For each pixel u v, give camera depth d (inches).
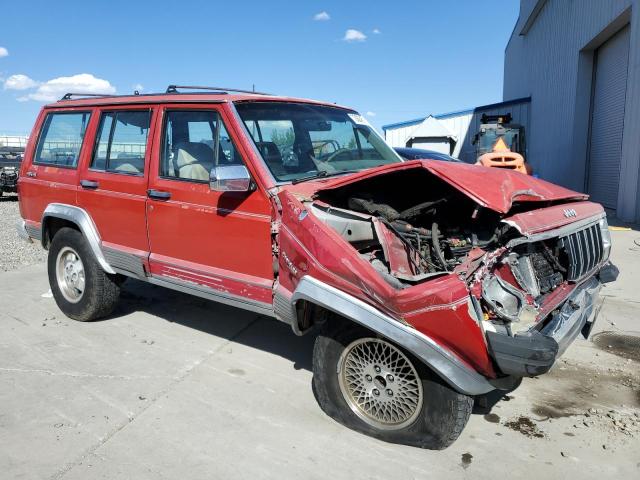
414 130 1063.0
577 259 142.1
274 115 165.9
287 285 140.4
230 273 154.9
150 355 183.3
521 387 161.9
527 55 1151.0
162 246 172.6
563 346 123.5
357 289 121.2
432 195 141.3
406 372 125.9
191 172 163.8
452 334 110.3
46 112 221.3
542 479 118.6
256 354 185.3
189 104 165.5
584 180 731.4
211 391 157.9
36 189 217.8
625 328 208.7
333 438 133.6
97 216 193.5
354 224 127.9
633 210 498.6
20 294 252.1
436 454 127.3
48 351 184.7
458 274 114.3
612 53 636.7
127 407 147.6
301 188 142.5
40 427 136.5
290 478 117.9
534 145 1034.1
